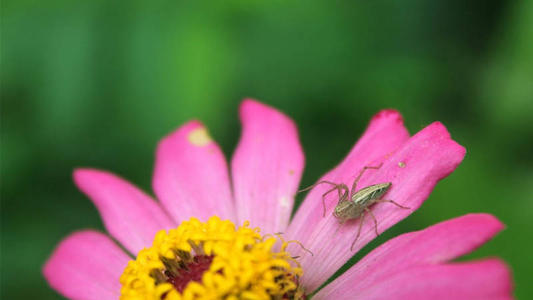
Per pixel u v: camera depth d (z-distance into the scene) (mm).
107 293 232
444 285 201
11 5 268
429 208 265
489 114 271
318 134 284
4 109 277
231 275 211
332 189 226
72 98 265
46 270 236
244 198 235
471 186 266
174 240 218
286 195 233
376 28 285
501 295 197
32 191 281
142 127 262
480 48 291
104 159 279
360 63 280
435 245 206
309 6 274
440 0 292
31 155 277
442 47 292
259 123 241
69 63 265
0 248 276
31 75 266
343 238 222
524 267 257
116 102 263
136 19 266
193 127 246
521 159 269
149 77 262
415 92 279
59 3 268
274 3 269
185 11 266
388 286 206
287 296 217
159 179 241
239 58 274
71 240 237
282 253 219
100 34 266
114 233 237
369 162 223
